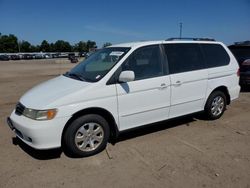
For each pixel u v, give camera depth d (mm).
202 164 4027
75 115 4188
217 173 3752
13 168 4000
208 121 6059
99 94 4266
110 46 5402
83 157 4324
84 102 4148
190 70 5395
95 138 4379
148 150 4551
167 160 4176
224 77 6000
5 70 27578
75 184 3557
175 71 5156
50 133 3934
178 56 5273
